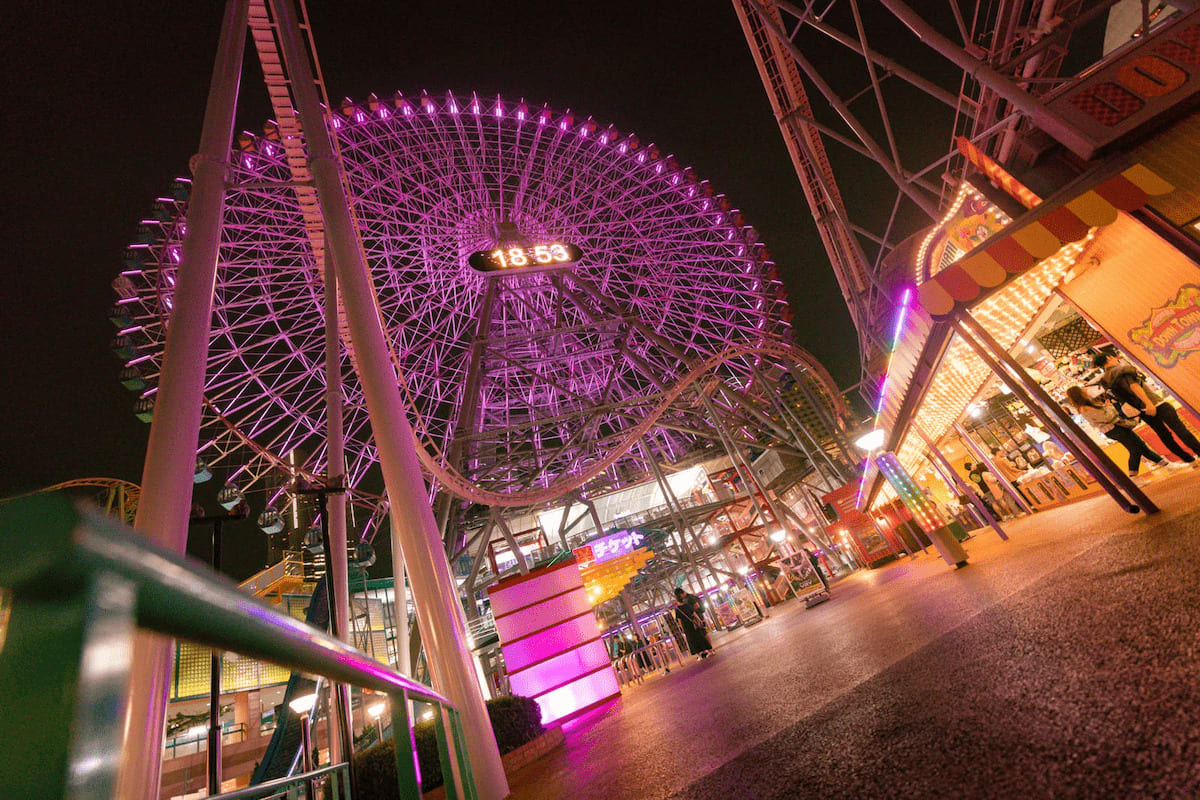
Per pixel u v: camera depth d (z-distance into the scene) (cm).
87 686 41
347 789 520
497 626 1196
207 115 937
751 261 3497
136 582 58
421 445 2316
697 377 3291
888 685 372
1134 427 947
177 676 3194
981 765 216
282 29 1161
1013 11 978
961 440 1515
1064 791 183
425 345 3117
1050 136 679
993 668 317
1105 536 575
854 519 2417
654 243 3456
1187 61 606
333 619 1125
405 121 2933
